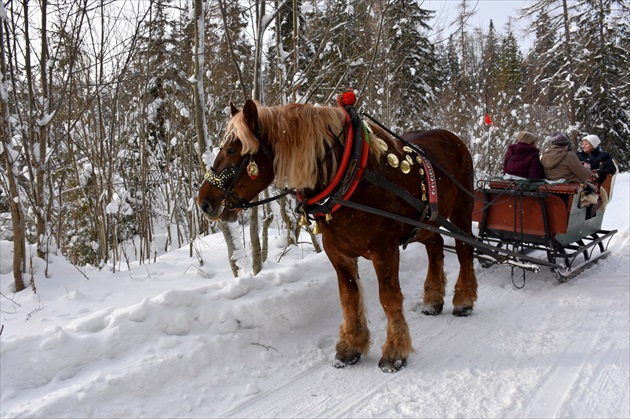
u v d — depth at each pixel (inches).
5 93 172.9
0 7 166.2
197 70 175.3
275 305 157.2
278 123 120.4
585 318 173.3
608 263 243.6
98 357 129.0
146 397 121.0
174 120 295.9
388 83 346.6
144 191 250.2
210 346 138.7
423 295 199.3
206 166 175.0
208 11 223.1
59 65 215.0
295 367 142.7
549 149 222.2
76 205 281.9
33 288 170.1
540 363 141.1
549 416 114.5
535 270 188.9
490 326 170.1
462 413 116.3
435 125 589.3
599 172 273.9
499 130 515.2
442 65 765.3
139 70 233.6
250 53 282.8
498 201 223.5
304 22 247.3
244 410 120.3
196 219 292.7
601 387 126.5
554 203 203.5
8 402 110.3
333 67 222.2
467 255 183.0
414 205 141.5
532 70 936.3
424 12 249.0
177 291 149.9
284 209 232.2
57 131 228.5
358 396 126.5
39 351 122.7
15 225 170.4
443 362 144.6
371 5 208.1
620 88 896.3
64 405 109.6
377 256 136.9
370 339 150.5
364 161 127.9
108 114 263.6
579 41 843.4
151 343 136.8
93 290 178.9
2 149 173.0
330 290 176.6
